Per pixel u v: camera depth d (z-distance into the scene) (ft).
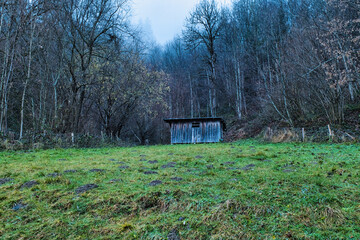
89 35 71.26
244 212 14.06
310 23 70.28
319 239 11.43
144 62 92.32
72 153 40.91
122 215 14.74
